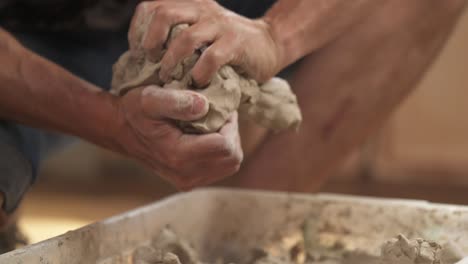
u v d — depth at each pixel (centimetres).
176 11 102
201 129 100
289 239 121
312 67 144
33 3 136
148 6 104
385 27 139
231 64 102
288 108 108
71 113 108
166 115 100
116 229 110
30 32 139
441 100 246
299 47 110
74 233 104
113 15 139
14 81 110
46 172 282
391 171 255
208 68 100
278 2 111
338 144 144
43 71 110
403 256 104
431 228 115
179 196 121
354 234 119
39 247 100
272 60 106
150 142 103
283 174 143
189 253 111
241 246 123
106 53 144
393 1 138
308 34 110
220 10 103
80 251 105
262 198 123
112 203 237
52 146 143
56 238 103
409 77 142
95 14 138
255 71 104
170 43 102
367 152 256
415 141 251
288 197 122
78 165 280
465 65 242
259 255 118
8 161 115
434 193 237
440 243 112
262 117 107
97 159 280
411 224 116
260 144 148
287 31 109
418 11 138
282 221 122
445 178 251
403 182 254
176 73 101
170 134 101
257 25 106
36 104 110
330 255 117
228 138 101
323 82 142
